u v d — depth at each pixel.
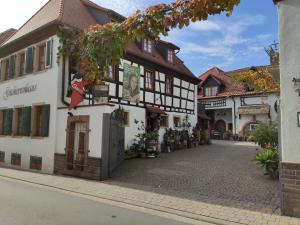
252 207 7.19
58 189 9.34
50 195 8.33
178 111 21.08
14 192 8.62
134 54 16.88
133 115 16.84
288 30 6.84
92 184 9.95
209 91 32.06
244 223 6.18
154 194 8.48
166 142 18.45
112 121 11.93
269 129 12.77
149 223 6.05
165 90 19.84
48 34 14.37
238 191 8.57
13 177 11.59
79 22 14.94
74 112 12.21
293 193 6.54
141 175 11.10
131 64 17.00
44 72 14.23
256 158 10.59
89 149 11.33
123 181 10.38
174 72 20.75
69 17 14.71
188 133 21.30
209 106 31.39
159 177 10.66
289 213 6.56
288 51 6.81
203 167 12.14
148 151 15.48
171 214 6.81
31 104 14.91
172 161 13.93
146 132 17.41
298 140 6.57
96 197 8.33
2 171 13.34
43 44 14.83
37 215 6.23
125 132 16.14
